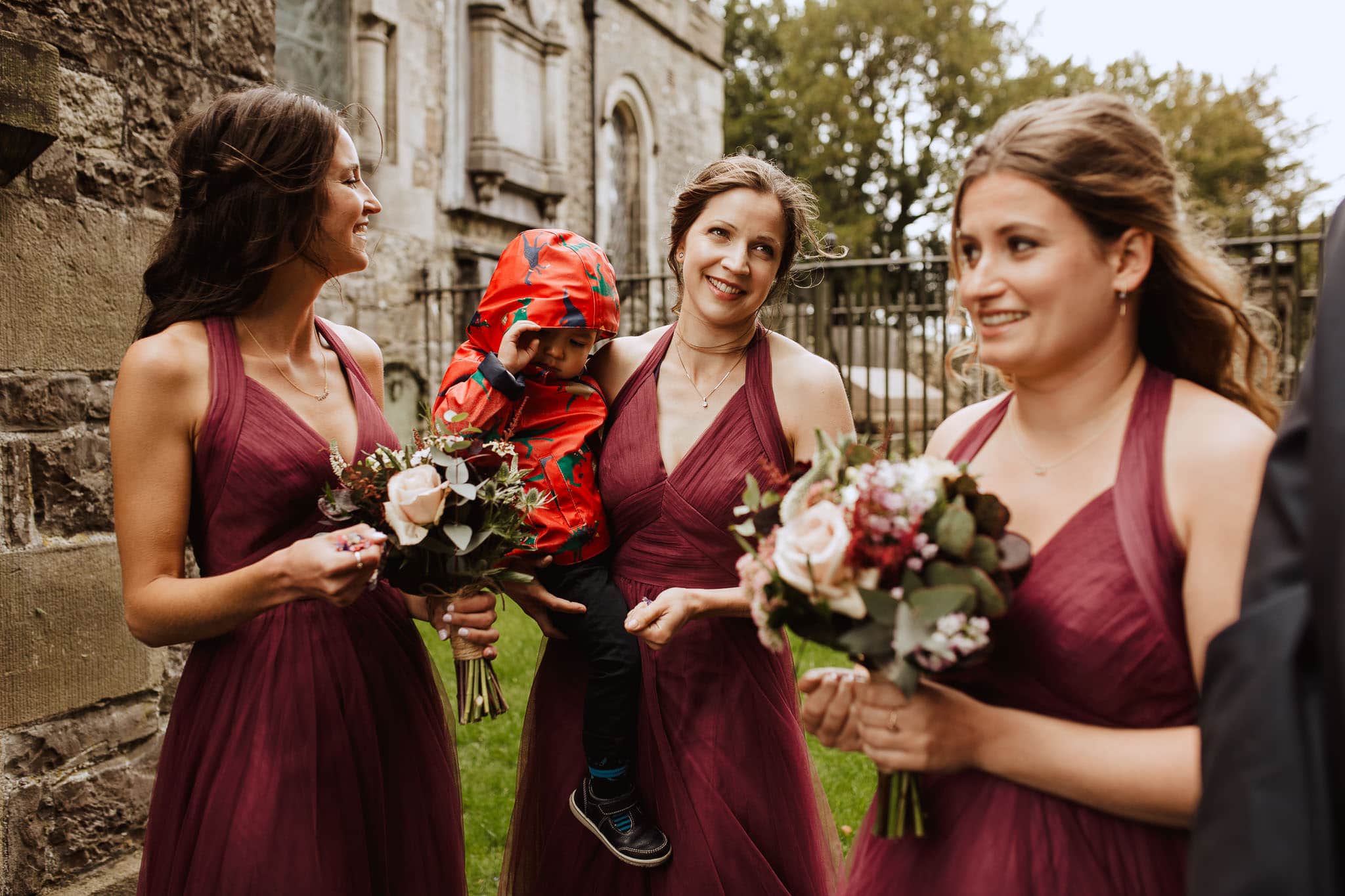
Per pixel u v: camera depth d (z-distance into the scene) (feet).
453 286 34.24
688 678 6.51
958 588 3.45
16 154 6.66
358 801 5.65
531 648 16.85
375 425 6.36
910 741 3.87
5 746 7.08
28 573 7.19
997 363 3.99
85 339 7.64
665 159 51.90
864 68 93.50
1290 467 2.95
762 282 6.54
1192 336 4.17
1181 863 3.79
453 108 33.94
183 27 8.43
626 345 7.30
